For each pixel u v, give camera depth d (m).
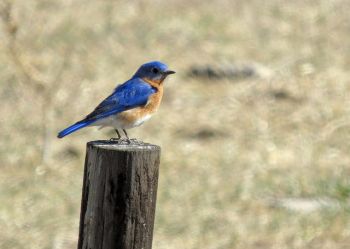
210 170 19.86
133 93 12.85
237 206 18.02
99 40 29.14
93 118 12.49
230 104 24.03
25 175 19.67
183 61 27.78
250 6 33.31
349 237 16.53
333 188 18.53
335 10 32.50
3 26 25.06
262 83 25.44
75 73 25.95
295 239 16.53
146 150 8.98
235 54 28.28
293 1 33.66
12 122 22.69
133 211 9.01
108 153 8.95
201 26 31.02
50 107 23.14
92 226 9.08
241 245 16.33
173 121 22.91
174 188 18.83
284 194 18.52
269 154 20.77
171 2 33.69
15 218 17.56
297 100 24.16
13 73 24.95
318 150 21.00
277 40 29.66
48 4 31.38
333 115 23.08
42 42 28.23
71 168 20.12
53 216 17.73
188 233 16.84
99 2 32.84
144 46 29.05
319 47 28.83
